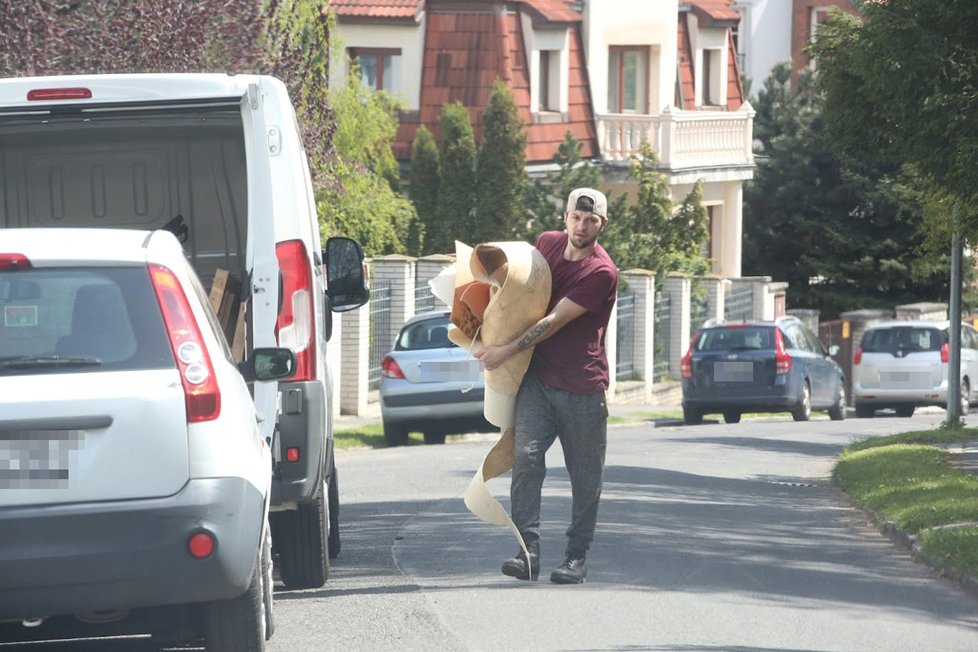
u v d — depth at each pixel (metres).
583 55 131.00
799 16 190.62
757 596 31.56
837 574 34.75
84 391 20.94
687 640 27.11
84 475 20.83
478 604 30.17
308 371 28.50
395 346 74.88
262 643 23.08
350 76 108.75
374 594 31.48
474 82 121.44
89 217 35.00
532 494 31.31
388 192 110.19
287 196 28.64
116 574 20.80
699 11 144.25
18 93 28.80
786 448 70.06
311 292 28.64
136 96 28.75
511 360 30.67
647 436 78.56
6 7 62.75
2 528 20.58
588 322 30.64
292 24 75.62
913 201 137.25
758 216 148.12
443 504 46.84
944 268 133.88
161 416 21.08
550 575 33.28
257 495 22.02
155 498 21.00
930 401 106.12
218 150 34.75
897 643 27.59
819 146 144.62
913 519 40.50
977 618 30.22
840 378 98.00
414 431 76.19
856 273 144.75
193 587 21.11
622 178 129.50
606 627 28.05
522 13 123.88
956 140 44.66
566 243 30.75
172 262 22.25
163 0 66.12
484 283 30.52
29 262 21.59
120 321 21.50
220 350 22.53
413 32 122.06
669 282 119.06
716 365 89.81
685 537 39.59
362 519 43.81
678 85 142.38
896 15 44.72
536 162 123.12
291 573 32.25
